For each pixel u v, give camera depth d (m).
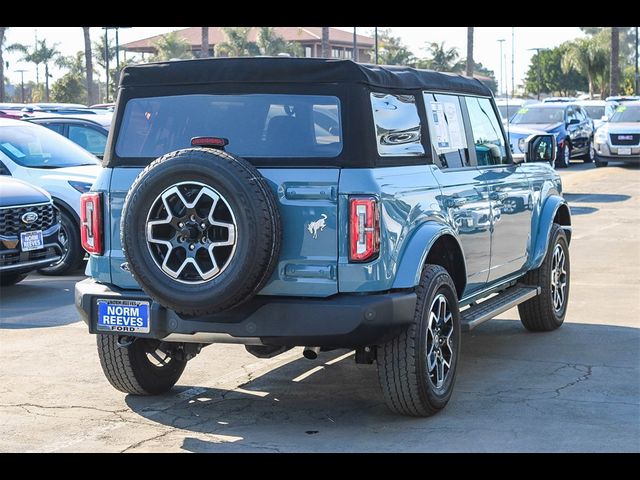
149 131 6.38
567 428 6.18
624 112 31.02
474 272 7.32
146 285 5.86
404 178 6.25
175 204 5.79
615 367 7.71
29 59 90.50
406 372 6.16
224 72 6.21
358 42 109.25
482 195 7.41
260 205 5.68
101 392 7.19
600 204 20.14
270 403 6.87
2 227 10.75
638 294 10.77
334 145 5.94
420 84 6.81
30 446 5.97
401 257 6.12
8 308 10.40
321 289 5.89
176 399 6.99
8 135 13.29
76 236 12.61
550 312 8.91
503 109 36.28
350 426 6.30
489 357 8.10
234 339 5.98
